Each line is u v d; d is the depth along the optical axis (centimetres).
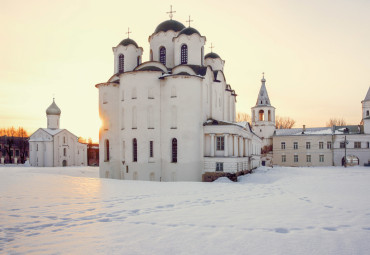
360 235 977
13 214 1286
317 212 1355
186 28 4441
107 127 4222
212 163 3828
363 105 7500
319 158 7481
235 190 2258
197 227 1073
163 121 3841
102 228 1061
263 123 8038
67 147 8544
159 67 4122
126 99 3938
